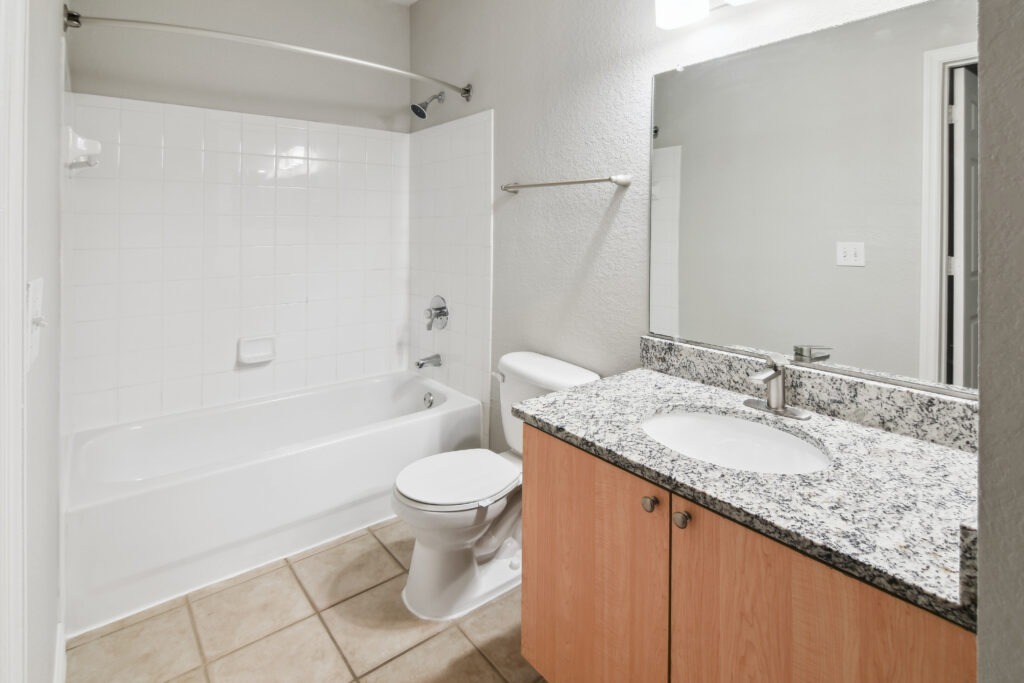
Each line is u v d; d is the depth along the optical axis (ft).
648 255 5.50
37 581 2.96
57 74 4.42
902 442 3.57
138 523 5.48
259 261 8.18
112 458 6.91
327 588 5.97
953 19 3.43
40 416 3.18
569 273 6.46
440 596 5.55
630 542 3.36
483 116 7.66
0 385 1.91
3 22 1.85
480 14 7.64
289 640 5.18
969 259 3.46
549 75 6.53
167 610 5.56
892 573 2.15
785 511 2.64
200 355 7.79
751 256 4.58
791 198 4.28
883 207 3.78
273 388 8.52
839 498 2.78
